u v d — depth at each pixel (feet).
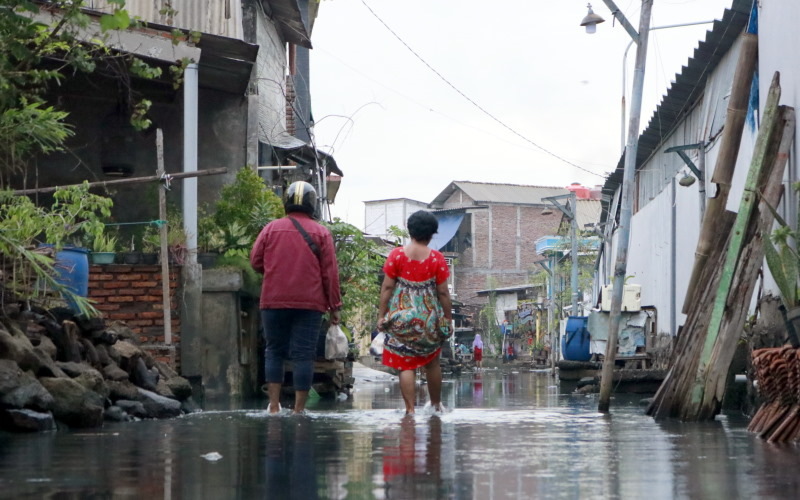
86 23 34.73
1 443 22.34
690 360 33.58
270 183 85.92
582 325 89.04
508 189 307.37
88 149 62.28
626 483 15.31
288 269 35.22
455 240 297.12
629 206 41.96
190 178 53.16
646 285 102.99
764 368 26.11
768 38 42.55
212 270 52.75
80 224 38.37
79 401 27.14
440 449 20.89
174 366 46.88
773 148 35.81
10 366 25.94
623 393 63.26
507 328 277.44
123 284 49.29
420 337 35.22
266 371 35.65
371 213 303.07
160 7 63.67
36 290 31.71
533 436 24.54
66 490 14.53
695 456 19.69
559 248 177.88
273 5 93.71
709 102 73.05
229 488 14.76
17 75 33.45
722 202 45.47
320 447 21.27
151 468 17.31
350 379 72.64
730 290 33.73
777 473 16.72
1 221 35.35
